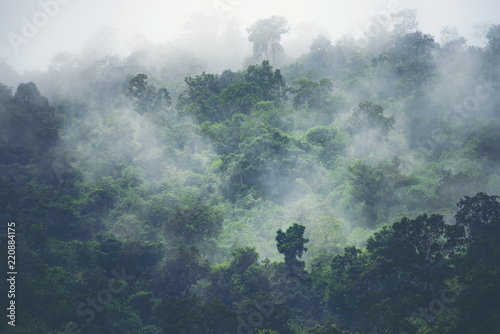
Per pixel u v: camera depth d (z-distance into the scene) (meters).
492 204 43.38
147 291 49.78
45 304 43.62
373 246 46.41
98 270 48.97
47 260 51.31
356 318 43.94
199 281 51.47
